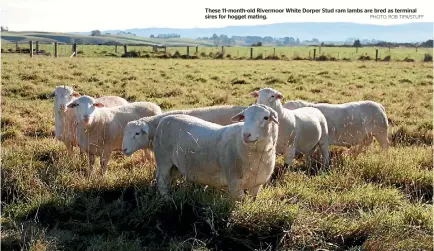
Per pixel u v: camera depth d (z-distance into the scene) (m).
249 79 24.16
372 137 11.16
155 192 7.30
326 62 38.62
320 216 6.44
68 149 9.94
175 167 7.69
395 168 8.55
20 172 7.82
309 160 9.63
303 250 5.83
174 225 6.53
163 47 51.72
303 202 7.15
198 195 6.90
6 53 36.06
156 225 6.45
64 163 8.52
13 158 8.66
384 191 7.44
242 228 6.22
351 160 9.20
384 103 17.44
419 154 9.67
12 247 5.99
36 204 6.93
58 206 6.93
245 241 6.04
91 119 8.76
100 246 5.88
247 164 6.57
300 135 9.32
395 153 9.77
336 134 10.59
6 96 16.59
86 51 44.16
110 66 28.20
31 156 9.14
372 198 7.26
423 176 8.26
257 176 6.71
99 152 9.09
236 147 6.55
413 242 5.93
